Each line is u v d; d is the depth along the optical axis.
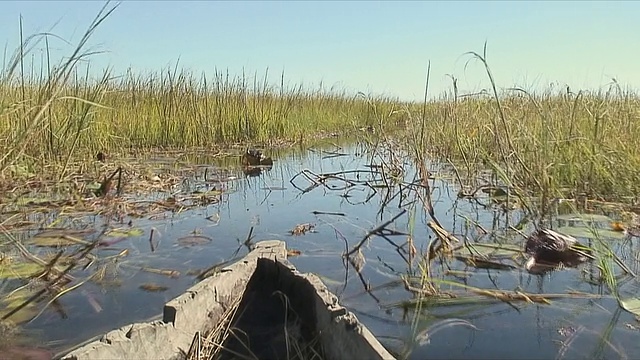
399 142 10.16
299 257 3.49
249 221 4.53
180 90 10.72
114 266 3.25
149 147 9.70
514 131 6.11
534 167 5.14
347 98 20.30
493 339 2.29
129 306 2.64
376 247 3.71
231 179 6.82
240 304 2.48
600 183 5.00
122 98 10.02
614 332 2.35
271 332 2.27
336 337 1.93
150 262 3.34
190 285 2.94
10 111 4.29
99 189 5.22
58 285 2.93
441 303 2.69
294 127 13.73
